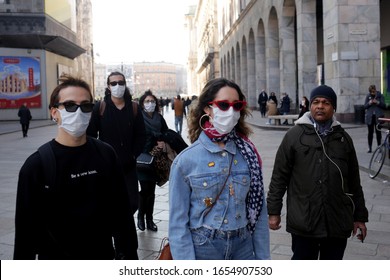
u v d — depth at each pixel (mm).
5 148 18188
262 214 2760
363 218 3668
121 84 5387
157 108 6336
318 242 3586
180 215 2572
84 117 2664
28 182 2605
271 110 24547
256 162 2668
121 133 5484
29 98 38656
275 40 32844
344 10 19672
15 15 37938
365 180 9461
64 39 39750
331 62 20625
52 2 40500
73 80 2729
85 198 2705
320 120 3576
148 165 6125
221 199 2564
